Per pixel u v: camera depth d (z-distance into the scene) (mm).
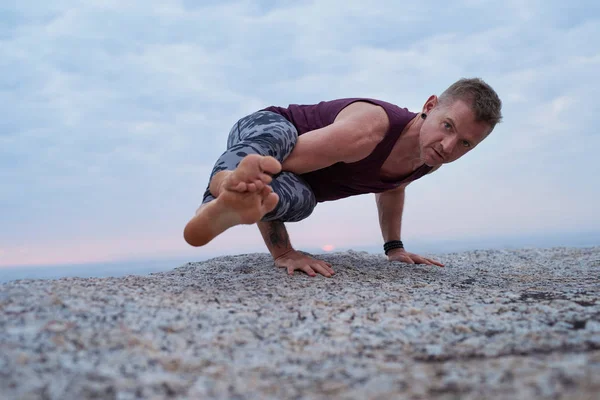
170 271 3178
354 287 2389
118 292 1896
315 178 2924
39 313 1552
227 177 2090
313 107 2926
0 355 1256
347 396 1151
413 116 2809
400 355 1450
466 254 4910
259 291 2240
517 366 1266
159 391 1152
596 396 1061
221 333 1577
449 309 1950
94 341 1388
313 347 1518
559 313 1865
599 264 4008
